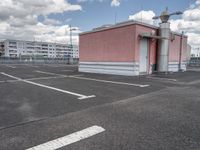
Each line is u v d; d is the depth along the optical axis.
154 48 14.27
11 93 6.67
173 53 16.55
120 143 2.80
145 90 7.24
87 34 16.39
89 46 16.27
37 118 3.94
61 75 13.61
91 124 3.59
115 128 3.38
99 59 15.25
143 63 13.40
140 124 3.58
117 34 13.47
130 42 12.55
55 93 6.66
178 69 17.66
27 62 42.66
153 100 5.57
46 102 5.33
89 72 16.30
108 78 11.41
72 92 6.83
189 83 9.15
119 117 4.00
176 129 3.32
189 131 3.23
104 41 14.64
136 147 2.67
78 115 4.14
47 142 2.84
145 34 12.37
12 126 3.49
